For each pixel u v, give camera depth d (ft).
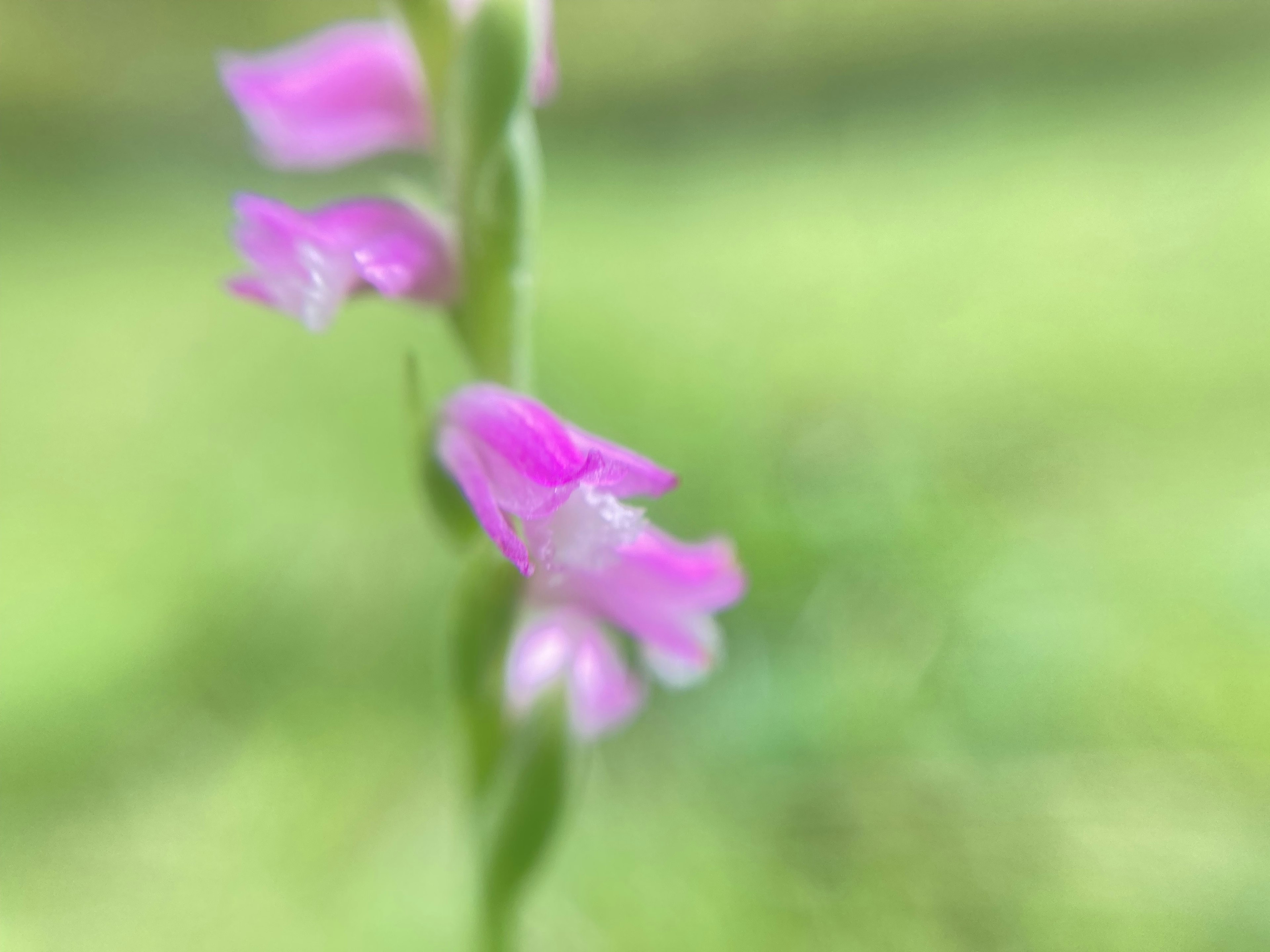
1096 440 0.31
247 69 0.18
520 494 0.16
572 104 1.02
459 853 0.22
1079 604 0.24
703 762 0.23
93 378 0.48
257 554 0.28
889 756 0.23
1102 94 0.81
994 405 0.33
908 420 0.32
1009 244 0.52
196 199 0.87
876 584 0.25
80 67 1.05
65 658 0.25
